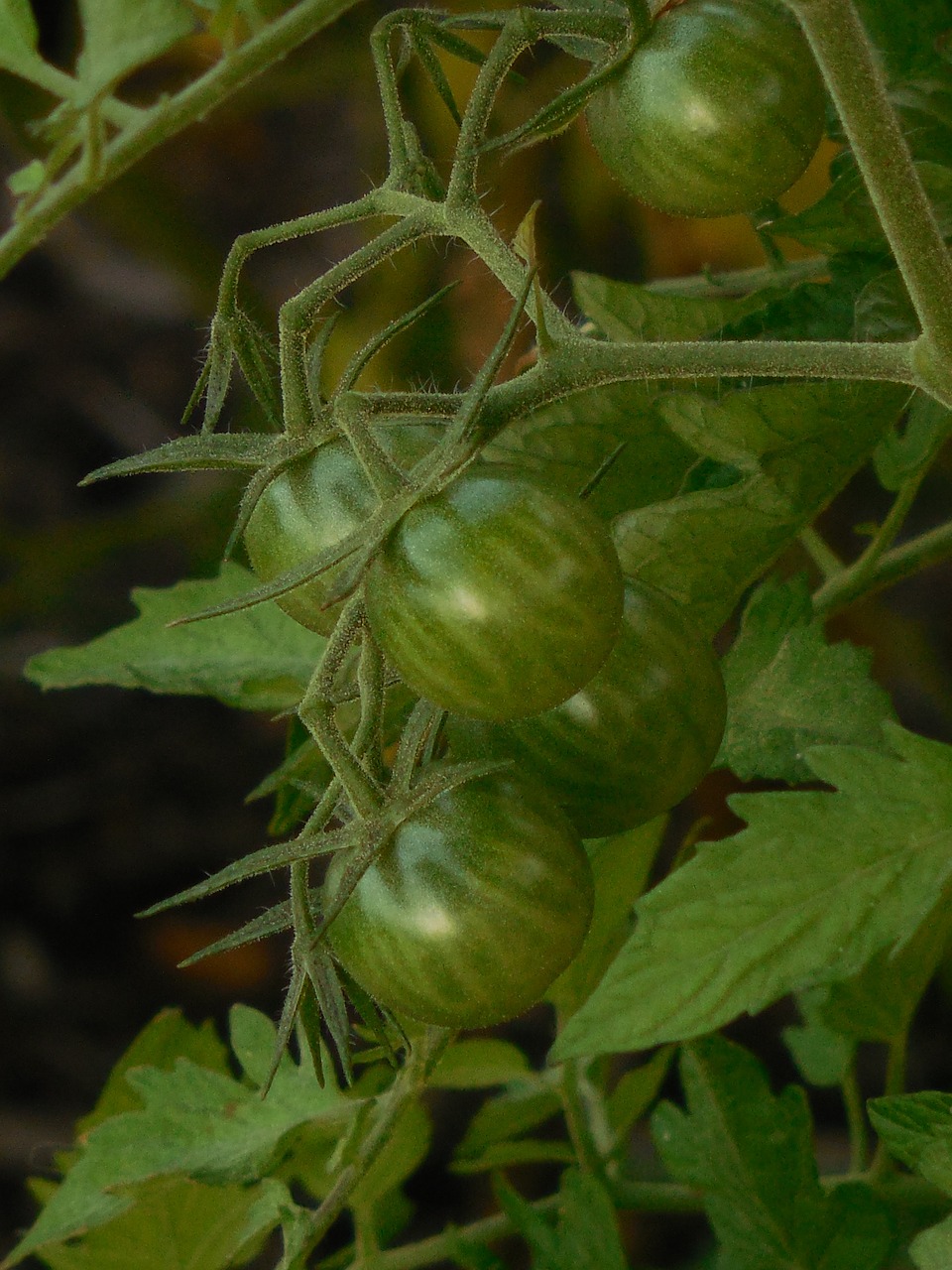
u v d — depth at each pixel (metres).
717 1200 0.47
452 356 0.71
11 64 0.45
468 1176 0.78
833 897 0.39
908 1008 0.48
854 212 0.43
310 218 0.39
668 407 0.42
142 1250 0.49
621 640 0.40
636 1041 0.38
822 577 0.69
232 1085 0.46
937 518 0.78
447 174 0.65
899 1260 0.51
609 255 0.71
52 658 0.50
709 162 0.41
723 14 0.41
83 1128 0.51
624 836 0.46
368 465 0.38
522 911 0.39
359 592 0.38
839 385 0.42
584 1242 0.47
